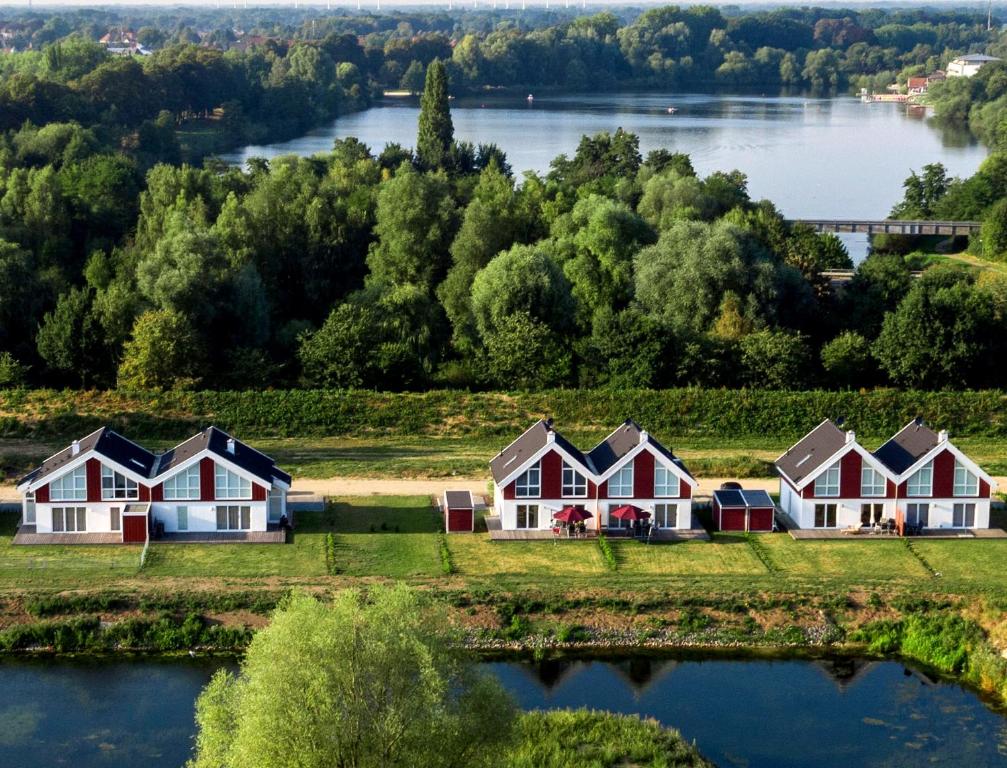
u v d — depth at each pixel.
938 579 81.00
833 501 88.38
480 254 150.88
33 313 135.50
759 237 155.38
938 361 122.81
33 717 67.00
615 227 149.38
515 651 74.62
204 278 130.62
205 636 74.56
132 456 88.00
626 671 72.81
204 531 86.56
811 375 124.25
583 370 122.94
